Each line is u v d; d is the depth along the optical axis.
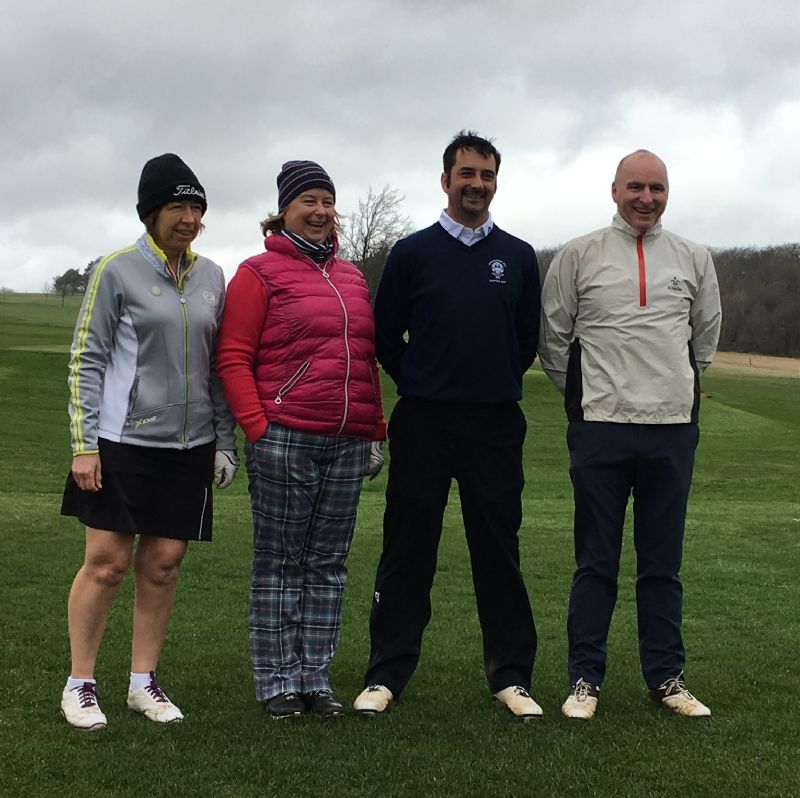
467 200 3.97
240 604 5.99
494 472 4.04
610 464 4.02
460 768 3.21
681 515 4.07
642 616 4.13
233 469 3.90
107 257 3.69
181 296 3.72
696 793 3.06
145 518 3.64
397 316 4.14
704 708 3.89
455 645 5.19
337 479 3.92
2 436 19.72
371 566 7.51
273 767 3.16
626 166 4.07
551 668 4.83
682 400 4.00
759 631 5.70
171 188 3.65
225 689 4.19
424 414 4.02
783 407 43.03
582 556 4.10
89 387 3.60
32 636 4.85
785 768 3.28
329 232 3.97
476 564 4.12
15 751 3.21
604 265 4.06
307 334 3.79
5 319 66.81
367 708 3.81
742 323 94.81
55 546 7.48
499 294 4.01
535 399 32.91
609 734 3.61
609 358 4.03
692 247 4.16
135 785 2.97
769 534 9.89
